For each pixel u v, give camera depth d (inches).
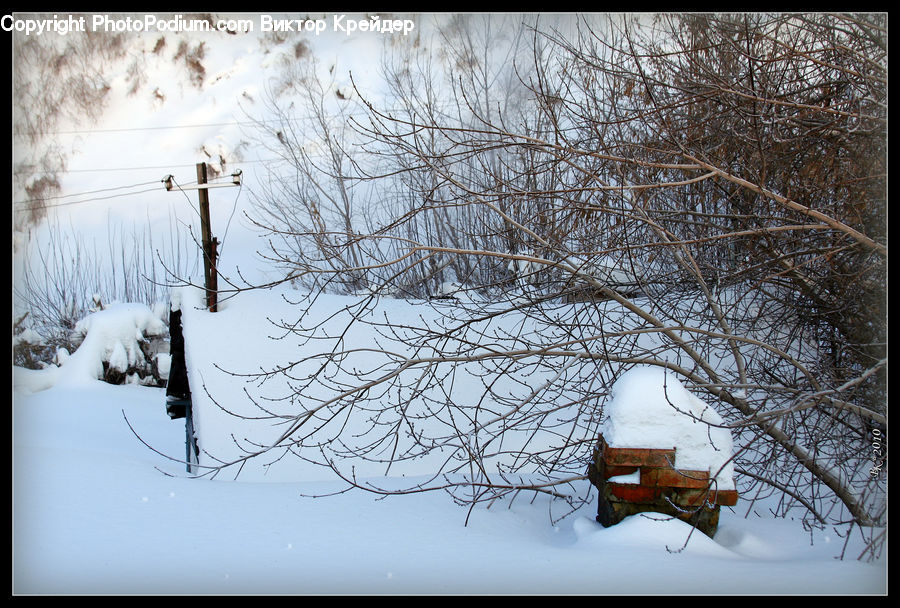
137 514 179.9
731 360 307.9
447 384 331.9
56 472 207.5
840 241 253.8
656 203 290.8
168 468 265.3
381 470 286.5
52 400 517.0
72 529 169.2
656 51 354.6
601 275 277.0
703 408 164.7
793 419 224.1
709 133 290.2
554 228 244.2
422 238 581.9
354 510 190.7
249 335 350.6
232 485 213.2
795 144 276.7
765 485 230.4
